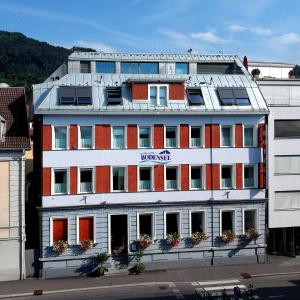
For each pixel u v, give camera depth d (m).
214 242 33.75
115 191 32.28
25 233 32.12
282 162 35.56
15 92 34.25
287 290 27.92
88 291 28.27
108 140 32.16
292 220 35.62
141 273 31.78
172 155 33.09
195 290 27.92
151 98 33.28
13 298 27.12
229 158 33.97
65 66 38.25
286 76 48.59
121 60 38.09
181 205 33.12
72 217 31.50
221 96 34.28
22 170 30.50
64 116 31.42
